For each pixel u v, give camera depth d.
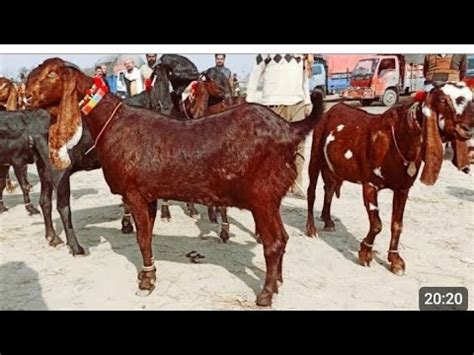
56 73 4.63
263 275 5.34
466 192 8.82
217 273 5.39
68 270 5.55
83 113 4.69
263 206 4.28
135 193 4.60
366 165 5.20
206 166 4.32
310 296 4.84
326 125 5.97
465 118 4.30
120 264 5.69
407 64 22.30
